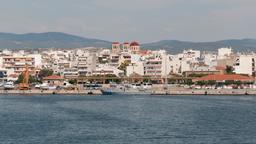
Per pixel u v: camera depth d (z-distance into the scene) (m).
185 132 181.00
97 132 180.62
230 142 158.62
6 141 160.38
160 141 160.00
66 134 175.50
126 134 175.50
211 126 199.38
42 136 170.75
